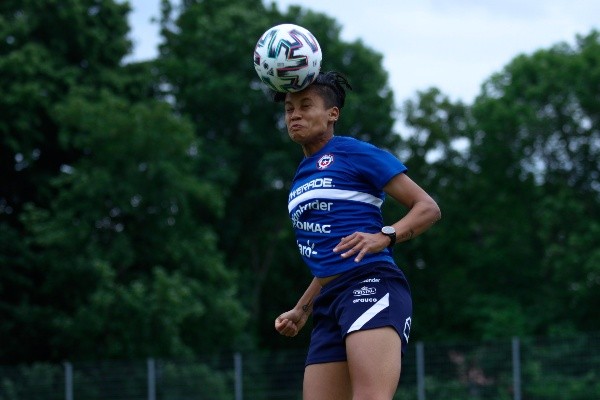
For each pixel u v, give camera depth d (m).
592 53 102.62
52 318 78.12
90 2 87.06
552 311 96.19
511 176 105.19
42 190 82.06
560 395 60.72
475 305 100.94
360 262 13.33
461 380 61.56
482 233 111.81
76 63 87.19
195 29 101.88
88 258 76.38
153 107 84.81
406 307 13.38
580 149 103.12
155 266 82.25
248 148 99.19
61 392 57.56
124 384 58.34
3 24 80.56
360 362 12.89
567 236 99.00
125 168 79.44
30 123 80.75
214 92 95.62
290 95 13.75
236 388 59.69
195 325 80.06
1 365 79.31
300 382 61.09
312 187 13.53
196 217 95.81
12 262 78.31
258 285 100.25
